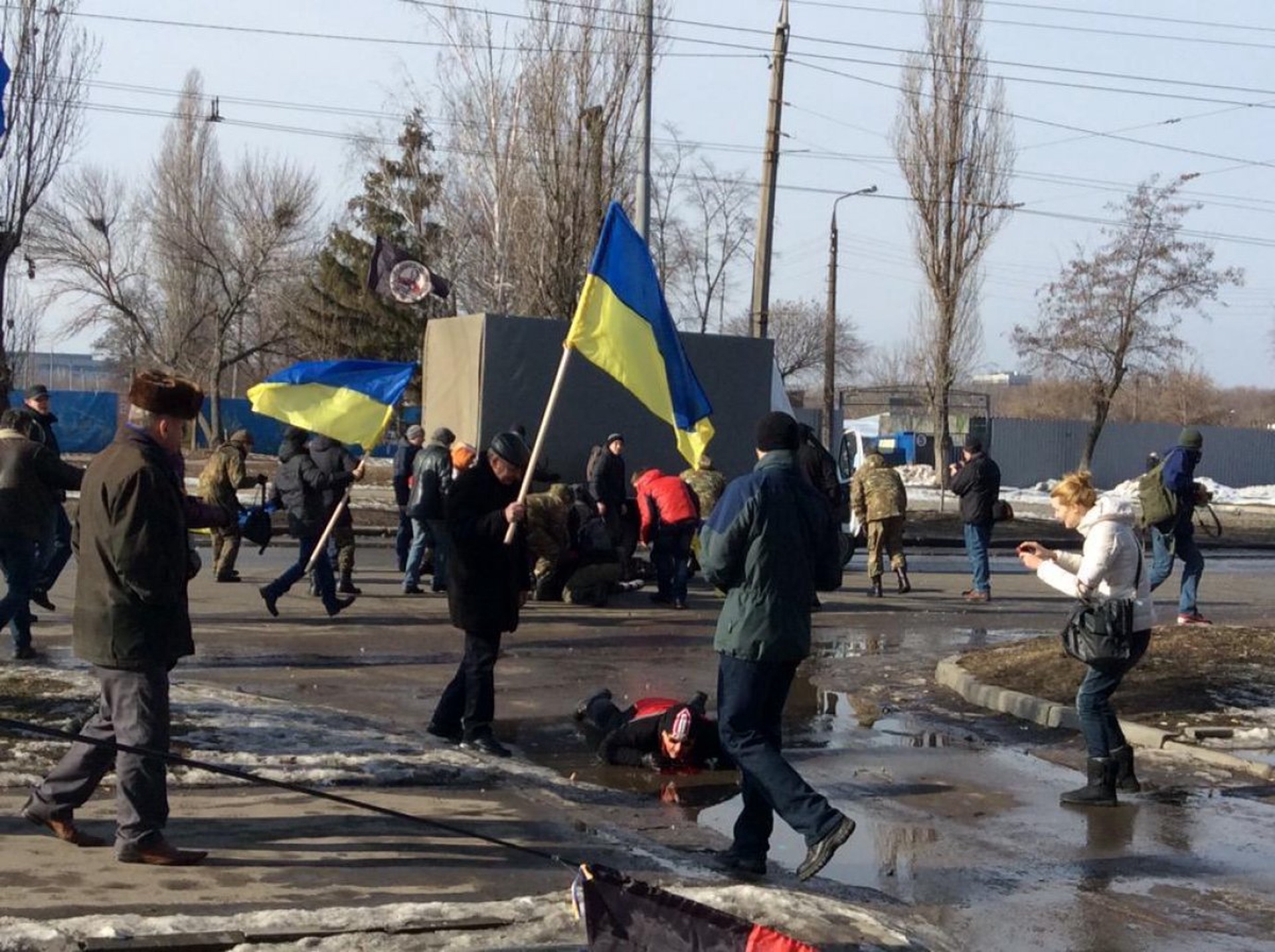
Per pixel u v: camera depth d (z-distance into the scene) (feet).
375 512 87.40
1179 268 163.43
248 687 34.27
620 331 27.25
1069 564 27.02
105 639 18.67
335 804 23.18
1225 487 178.09
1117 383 165.78
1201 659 39.65
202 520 20.17
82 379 288.10
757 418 63.72
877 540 59.72
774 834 24.27
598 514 53.21
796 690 37.88
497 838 21.85
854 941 18.17
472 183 106.73
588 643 43.62
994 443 179.42
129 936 16.20
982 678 37.35
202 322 180.65
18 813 21.50
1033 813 25.96
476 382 58.03
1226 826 25.40
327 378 42.50
